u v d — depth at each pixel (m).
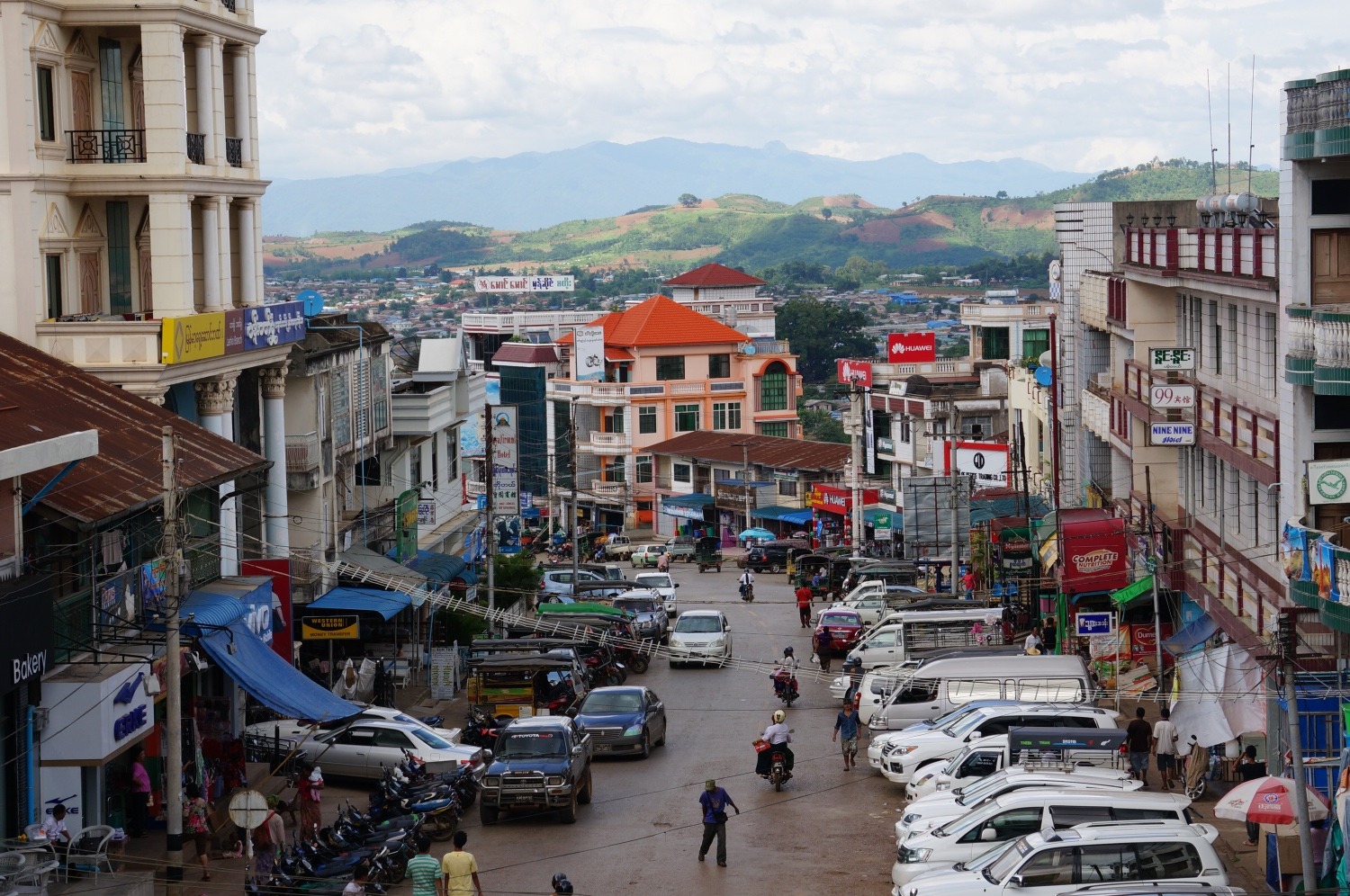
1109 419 52.19
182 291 41.41
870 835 32.47
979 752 32.62
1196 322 45.31
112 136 41.53
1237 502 39.88
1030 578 57.56
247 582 38.88
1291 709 25.16
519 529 102.25
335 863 29.62
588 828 33.72
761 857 30.80
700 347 122.94
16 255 39.03
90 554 31.80
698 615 57.69
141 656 30.14
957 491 64.06
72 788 29.11
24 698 27.31
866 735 44.12
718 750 42.19
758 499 105.69
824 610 65.00
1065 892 22.03
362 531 57.84
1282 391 32.47
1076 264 61.19
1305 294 31.88
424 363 69.69
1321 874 25.47
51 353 39.00
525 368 128.38
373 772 37.41
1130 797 26.53
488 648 45.19
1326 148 30.27
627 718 40.97
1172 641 40.88
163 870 29.92
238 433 47.16
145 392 39.12
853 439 93.00
